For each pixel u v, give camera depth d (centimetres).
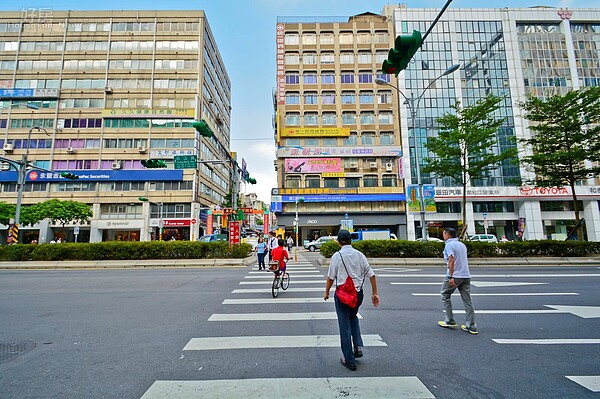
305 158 3888
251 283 1015
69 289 916
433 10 4122
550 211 3791
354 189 3834
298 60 4112
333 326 538
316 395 304
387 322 563
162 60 4034
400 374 351
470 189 3753
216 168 4897
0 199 3719
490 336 485
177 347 440
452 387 321
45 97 3844
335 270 392
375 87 4066
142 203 3784
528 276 1125
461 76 4000
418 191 1731
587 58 4072
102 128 3844
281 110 4000
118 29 4069
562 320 573
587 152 1645
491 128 1711
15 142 3803
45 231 3638
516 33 4072
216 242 1731
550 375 351
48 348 440
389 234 2916
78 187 3775
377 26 4194
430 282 1009
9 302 742
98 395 309
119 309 666
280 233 3056
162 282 1041
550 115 1731
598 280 1031
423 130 3928
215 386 324
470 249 1573
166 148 3856
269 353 416
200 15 4144
